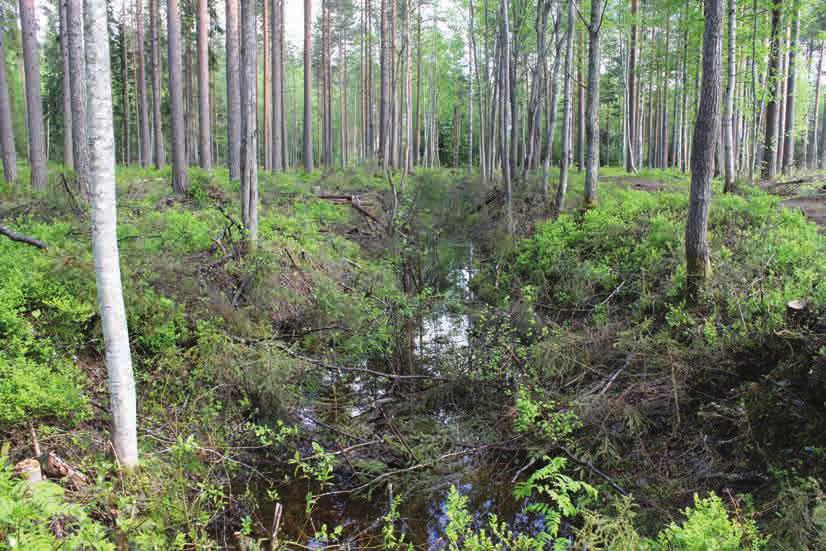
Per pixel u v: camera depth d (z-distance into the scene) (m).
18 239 7.71
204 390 6.42
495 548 4.34
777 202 11.16
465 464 6.31
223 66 54.50
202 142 23.81
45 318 6.56
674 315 7.53
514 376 7.57
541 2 19.78
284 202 16.56
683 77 26.03
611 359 7.36
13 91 39.88
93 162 4.14
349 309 8.96
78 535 3.55
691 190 7.73
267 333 7.86
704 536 3.73
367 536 5.09
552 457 6.09
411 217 11.70
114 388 4.44
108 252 4.28
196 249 9.59
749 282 7.59
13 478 4.20
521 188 16.94
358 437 6.60
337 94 61.66
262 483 5.84
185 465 5.21
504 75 14.44
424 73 43.31
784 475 4.83
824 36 19.92
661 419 6.17
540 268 11.25
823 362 5.02
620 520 4.33
